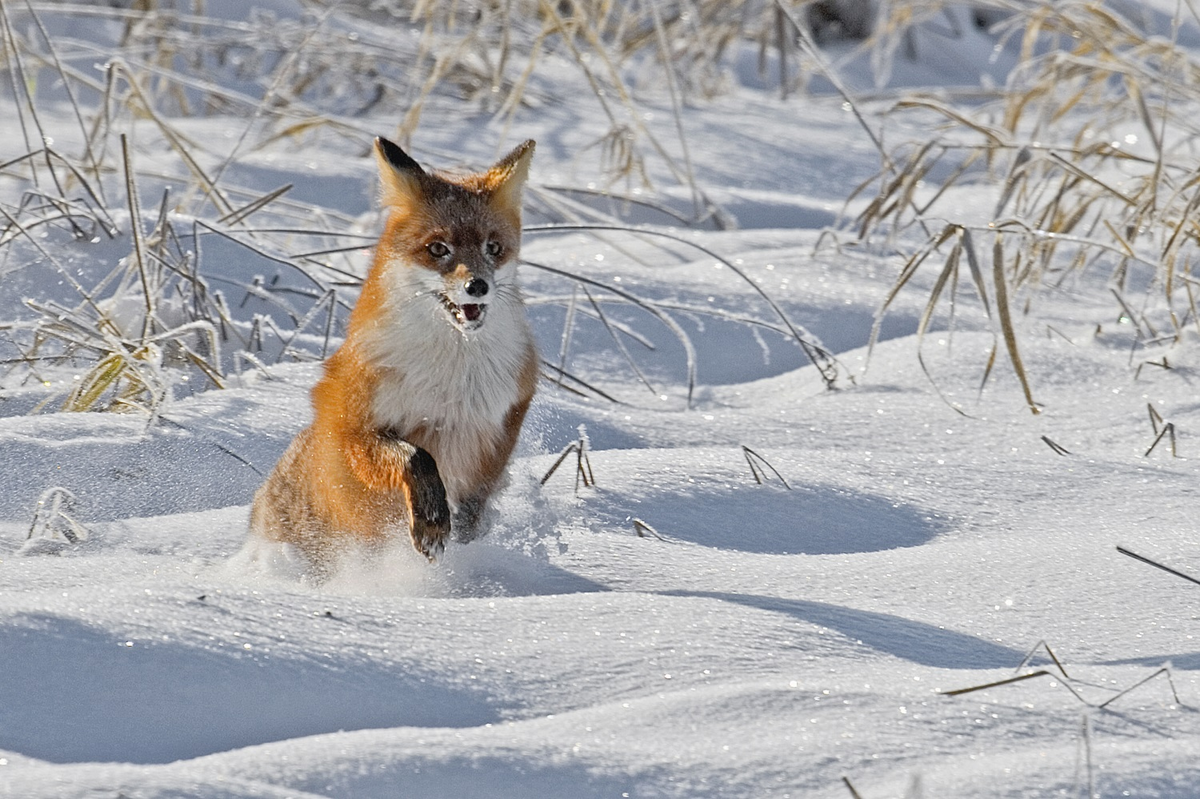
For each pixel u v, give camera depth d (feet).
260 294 53.88
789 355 54.75
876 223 63.36
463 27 111.45
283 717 21.26
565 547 33.06
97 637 22.15
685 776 19.08
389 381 33.53
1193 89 67.77
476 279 32.76
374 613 24.63
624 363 54.13
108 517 36.09
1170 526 34.09
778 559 32.55
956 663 25.25
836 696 21.61
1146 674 23.43
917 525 36.40
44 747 19.85
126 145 45.29
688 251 65.98
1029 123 99.96
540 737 20.12
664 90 110.42
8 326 45.16
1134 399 45.78
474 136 90.38
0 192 65.92
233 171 75.51
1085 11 71.82
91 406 43.42
